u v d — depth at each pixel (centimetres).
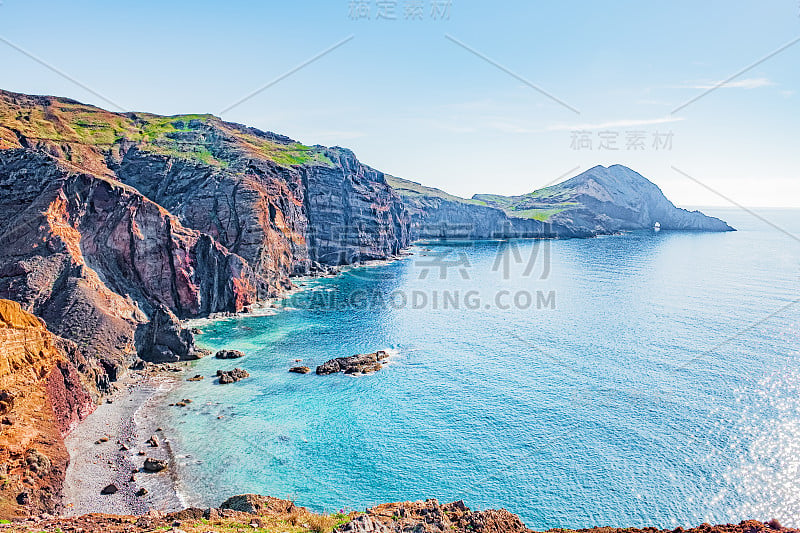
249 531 3862
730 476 6562
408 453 7181
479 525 4444
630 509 6003
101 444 7112
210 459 6925
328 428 7869
